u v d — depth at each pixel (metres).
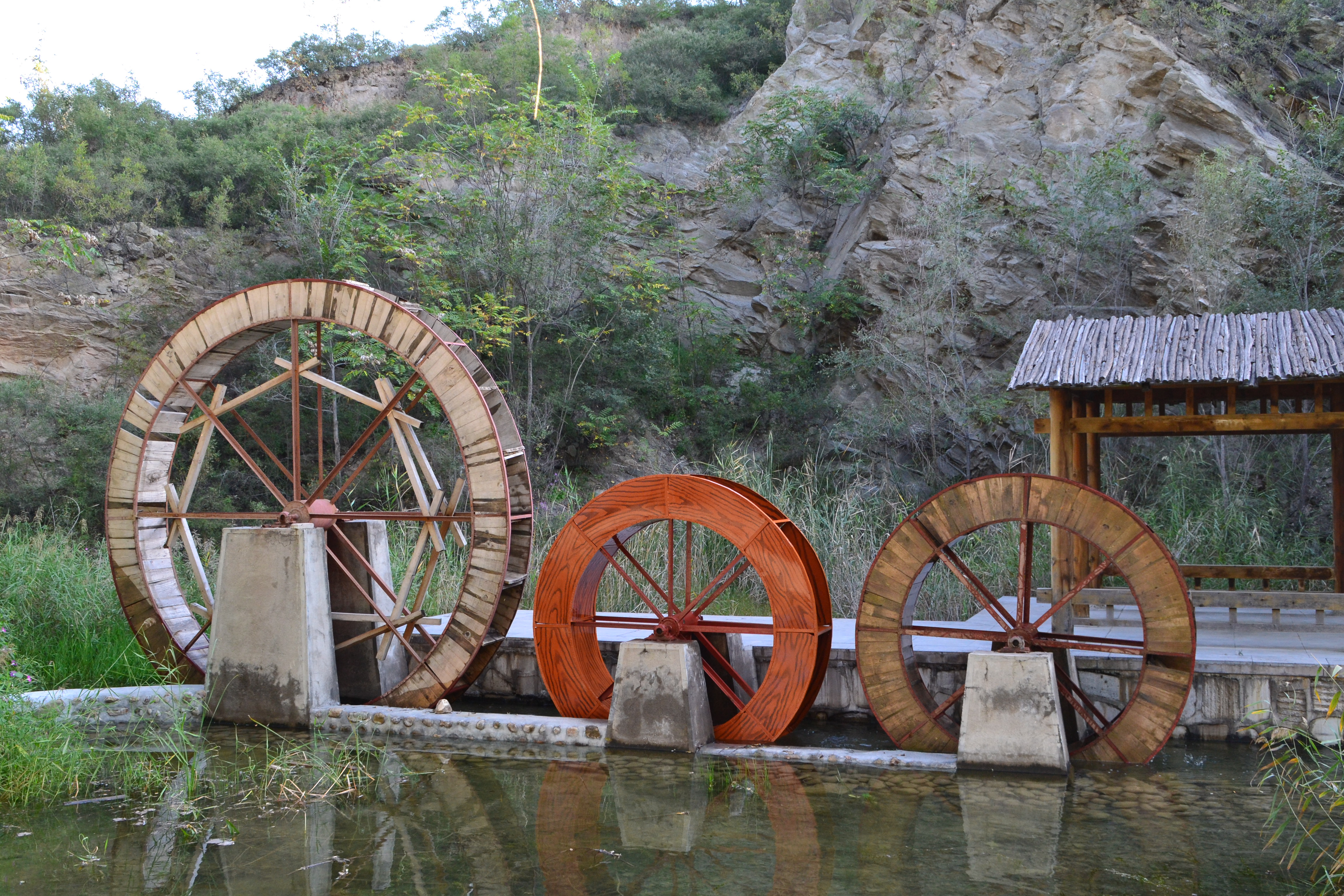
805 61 19.02
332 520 7.04
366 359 11.61
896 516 11.30
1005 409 14.05
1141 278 13.93
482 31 24.47
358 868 4.05
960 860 4.12
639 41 23.05
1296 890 3.80
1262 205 12.37
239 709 6.62
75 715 6.33
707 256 17.91
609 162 15.35
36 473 14.48
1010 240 14.82
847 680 6.70
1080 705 5.76
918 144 16.38
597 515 6.35
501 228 14.48
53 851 4.25
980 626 7.63
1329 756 5.52
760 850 4.26
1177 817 4.64
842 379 16.36
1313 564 10.19
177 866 4.08
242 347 7.61
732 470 11.09
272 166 16.95
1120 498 11.81
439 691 6.66
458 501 6.95
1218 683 5.93
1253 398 8.14
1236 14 15.34
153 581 7.39
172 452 7.59
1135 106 14.81
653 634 6.28
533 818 4.70
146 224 16.84
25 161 16.73
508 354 15.24
